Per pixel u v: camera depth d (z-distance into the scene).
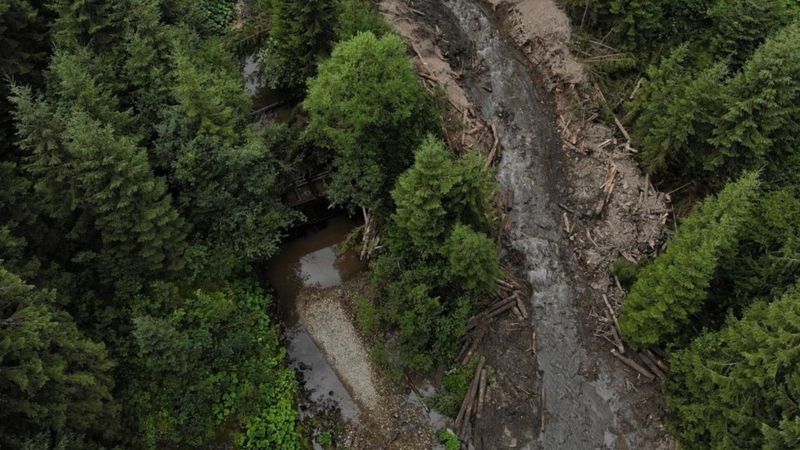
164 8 37.16
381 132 32.03
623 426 31.33
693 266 27.42
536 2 46.25
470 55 45.72
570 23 44.50
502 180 39.88
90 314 29.08
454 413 31.56
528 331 34.22
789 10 39.97
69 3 32.22
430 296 32.94
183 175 30.92
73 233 28.39
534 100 43.34
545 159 40.69
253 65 44.16
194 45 36.09
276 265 36.56
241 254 33.25
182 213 32.56
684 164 36.84
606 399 32.16
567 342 34.03
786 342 23.81
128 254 29.47
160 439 28.28
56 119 26.48
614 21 41.91
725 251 28.95
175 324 29.48
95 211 27.70
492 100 43.53
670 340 31.72
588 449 30.78
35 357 22.09
